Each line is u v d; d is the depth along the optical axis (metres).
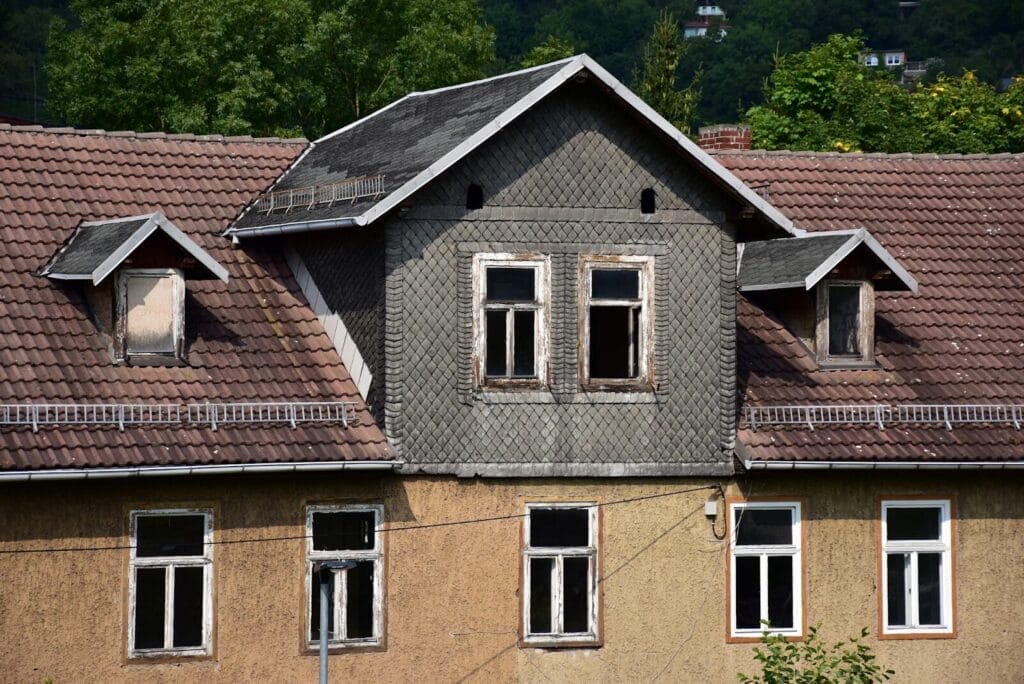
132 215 42.38
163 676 37.28
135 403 37.47
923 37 146.75
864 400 42.62
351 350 40.16
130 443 36.44
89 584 36.69
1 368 36.91
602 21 132.12
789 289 43.38
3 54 121.44
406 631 39.22
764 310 44.62
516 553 39.97
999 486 43.41
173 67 86.00
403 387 39.09
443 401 39.44
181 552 37.72
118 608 36.91
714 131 53.31
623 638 40.56
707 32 133.62
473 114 40.69
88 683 36.62
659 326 40.75
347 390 39.81
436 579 39.47
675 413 40.81
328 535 39.09
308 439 38.16
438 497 39.50
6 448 35.19
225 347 39.72
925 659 42.69
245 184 44.44
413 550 39.31
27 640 36.09
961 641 42.94
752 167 49.06
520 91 40.16
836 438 41.38
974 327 45.69
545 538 40.50
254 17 86.88
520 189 40.03
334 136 46.62
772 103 83.62
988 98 86.25
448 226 39.56
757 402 41.78
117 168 43.38
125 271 38.50
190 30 85.75
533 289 40.25
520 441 39.88
